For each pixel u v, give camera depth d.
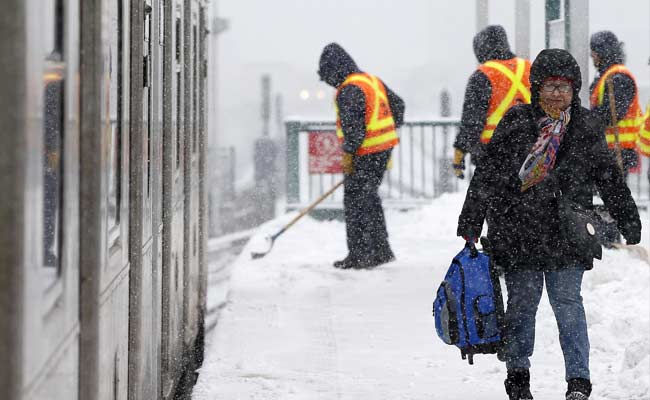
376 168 27.86
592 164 14.02
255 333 19.81
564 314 14.02
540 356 17.72
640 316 18.58
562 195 13.99
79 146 7.10
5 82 5.02
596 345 17.69
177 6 15.41
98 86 7.27
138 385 10.09
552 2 26.38
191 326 18.16
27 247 5.09
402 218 38.38
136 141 10.06
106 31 7.82
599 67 27.84
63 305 6.37
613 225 26.64
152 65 11.69
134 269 10.04
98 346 7.26
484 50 24.02
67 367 6.57
